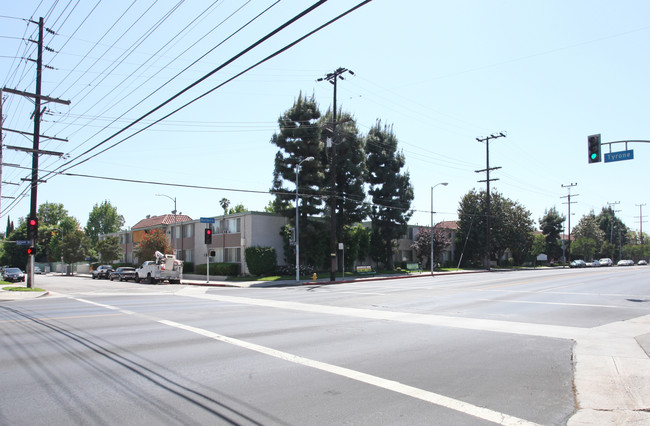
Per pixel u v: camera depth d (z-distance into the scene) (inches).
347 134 1627.7
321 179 1572.3
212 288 1178.0
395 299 771.4
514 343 386.6
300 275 1584.6
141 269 1552.7
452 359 327.6
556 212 3358.8
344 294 887.7
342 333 432.5
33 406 226.4
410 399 237.8
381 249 1951.3
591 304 686.5
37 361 319.3
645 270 2038.6
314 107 1592.0
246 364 310.8
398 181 1913.1
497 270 2269.9
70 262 2659.9
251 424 201.9
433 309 626.5
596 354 345.7
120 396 241.9
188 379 273.9
